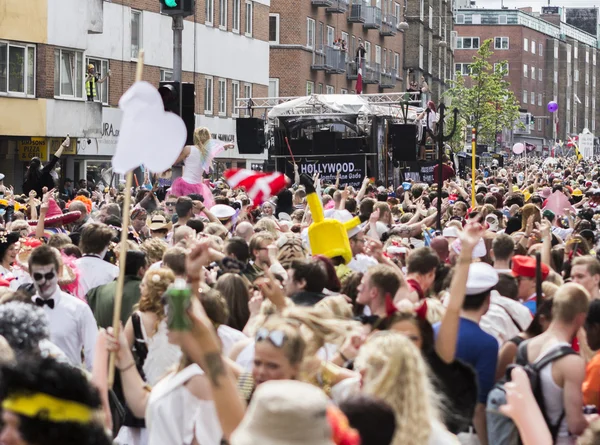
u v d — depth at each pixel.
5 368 5.20
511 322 12.78
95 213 24.97
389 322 9.30
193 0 24.05
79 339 12.57
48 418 5.09
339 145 50.88
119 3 64.81
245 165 83.38
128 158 8.16
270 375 7.61
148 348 11.94
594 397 10.20
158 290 11.95
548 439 7.62
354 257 16.42
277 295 9.53
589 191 44.34
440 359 9.36
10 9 53.81
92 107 59.41
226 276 12.15
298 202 34.47
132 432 11.98
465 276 9.43
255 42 84.44
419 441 7.08
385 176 52.19
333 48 101.44
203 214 22.91
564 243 21.17
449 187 40.44
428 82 145.75
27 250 15.88
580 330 11.69
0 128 53.56
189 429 9.24
